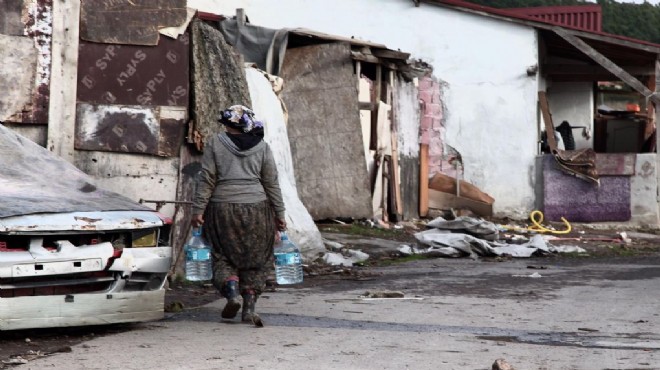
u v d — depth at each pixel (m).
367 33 30.73
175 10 13.54
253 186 10.02
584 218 29.33
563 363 8.11
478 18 30.27
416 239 20.30
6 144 10.21
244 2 30.20
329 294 12.96
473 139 30.38
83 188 10.09
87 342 8.97
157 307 9.73
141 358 8.15
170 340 9.09
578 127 34.50
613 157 29.05
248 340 9.12
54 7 12.85
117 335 9.38
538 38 30.30
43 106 12.80
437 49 30.48
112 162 13.24
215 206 9.99
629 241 23.83
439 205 29.17
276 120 16.88
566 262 18.58
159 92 13.48
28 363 7.92
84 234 9.17
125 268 9.36
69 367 7.75
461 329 10.02
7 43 12.54
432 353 8.54
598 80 33.78
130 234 9.56
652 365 8.03
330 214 22.84
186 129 13.70
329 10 30.75
